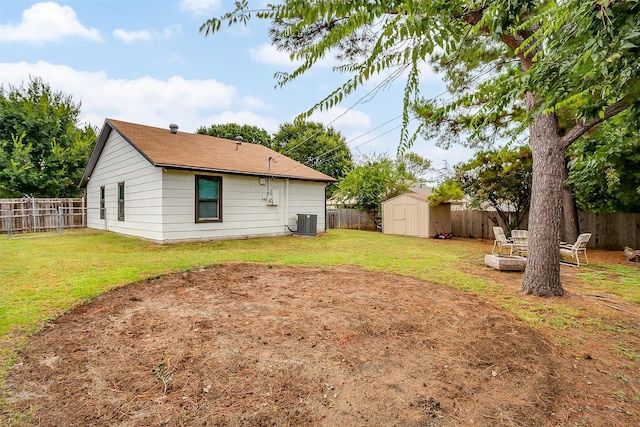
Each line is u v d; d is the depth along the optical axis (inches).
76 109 698.8
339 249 337.4
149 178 353.4
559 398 80.7
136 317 131.7
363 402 78.0
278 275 212.5
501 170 434.6
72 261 235.9
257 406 76.0
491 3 54.1
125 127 400.8
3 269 207.3
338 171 1102.4
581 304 157.0
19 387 82.0
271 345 107.9
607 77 61.6
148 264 228.1
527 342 112.0
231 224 392.8
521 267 231.8
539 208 173.3
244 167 403.2
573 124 258.7
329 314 138.9
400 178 702.5
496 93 98.3
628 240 406.6
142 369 91.6
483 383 86.7
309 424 70.2
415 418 72.3
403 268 240.5
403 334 118.6
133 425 69.1
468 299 163.8
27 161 530.6
